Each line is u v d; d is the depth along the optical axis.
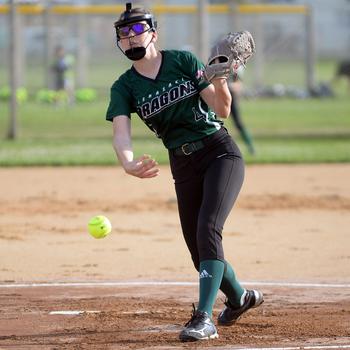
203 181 22.62
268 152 70.75
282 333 23.50
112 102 22.56
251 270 33.06
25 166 63.47
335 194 51.50
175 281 31.19
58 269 33.34
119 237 39.69
